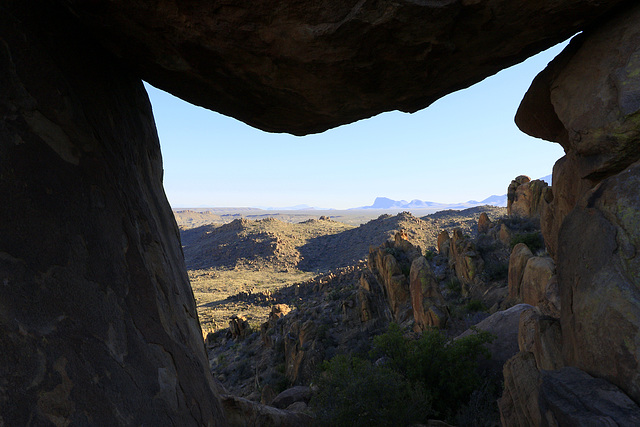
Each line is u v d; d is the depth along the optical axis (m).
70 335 2.45
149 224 4.00
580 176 4.27
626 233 3.51
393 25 3.30
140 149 4.38
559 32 4.05
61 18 3.20
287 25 3.27
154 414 2.96
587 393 3.39
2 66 2.53
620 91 3.63
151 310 3.46
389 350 10.67
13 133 2.49
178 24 3.29
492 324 12.53
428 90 4.55
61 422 2.18
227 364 39.03
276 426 6.35
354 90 4.26
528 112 5.68
